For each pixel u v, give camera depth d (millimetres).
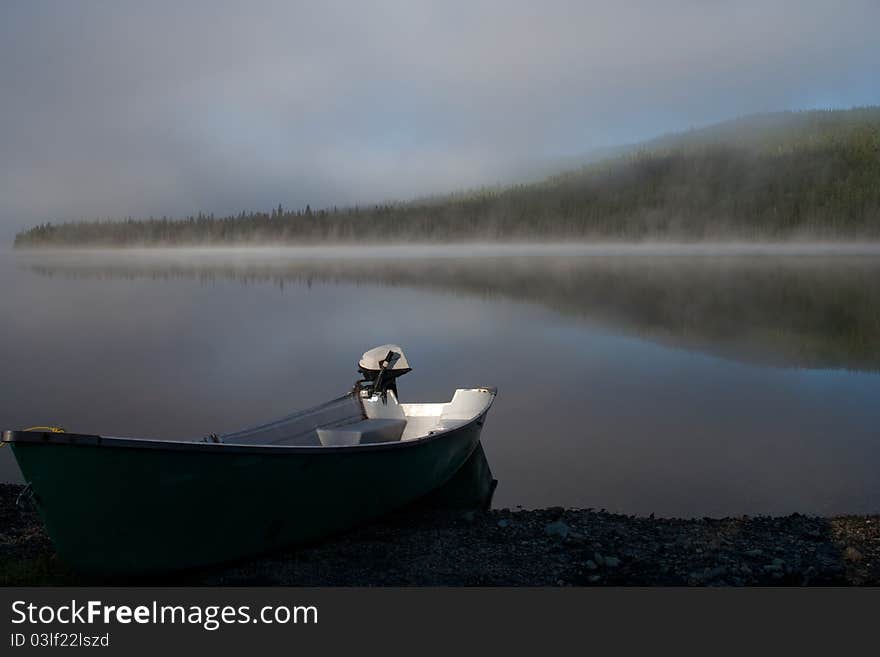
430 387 19797
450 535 8008
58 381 22234
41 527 8164
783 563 7055
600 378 21406
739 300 57781
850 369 23469
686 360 25547
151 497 6367
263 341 32156
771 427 14461
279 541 7340
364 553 7469
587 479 10766
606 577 6832
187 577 6852
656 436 13672
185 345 31125
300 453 7129
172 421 16562
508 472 11125
